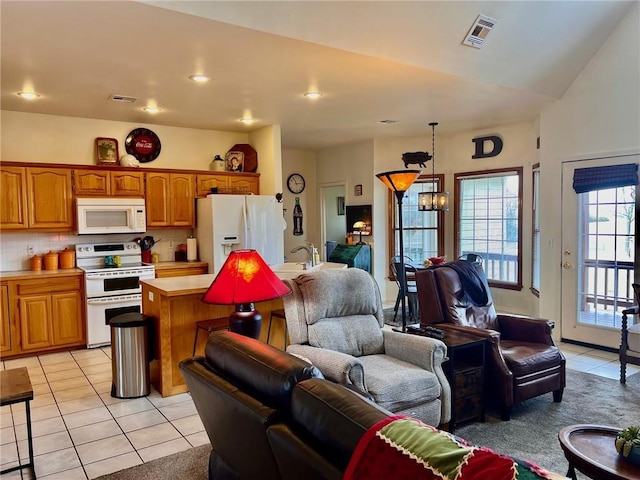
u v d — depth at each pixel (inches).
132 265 218.1
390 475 43.3
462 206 285.3
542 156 211.0
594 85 188.1
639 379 157.8
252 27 116.6
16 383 102.2
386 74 157.2
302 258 332.2
